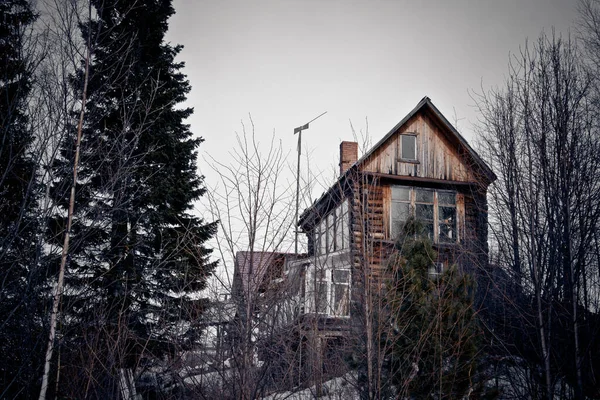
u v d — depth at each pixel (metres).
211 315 5.82
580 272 8.41
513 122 9.39
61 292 6.80
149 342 8.47
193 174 15.02
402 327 7.02
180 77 15.80
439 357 6.91
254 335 5.62
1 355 7.02
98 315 7.95
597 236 8.98
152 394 7.10
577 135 8.90
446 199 17.97
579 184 8.67
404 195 17.88
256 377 5.54
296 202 6.46
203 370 5.75
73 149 7.74
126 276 9.97
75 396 7.10
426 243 8.18
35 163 7.04
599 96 9.80
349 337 7.04
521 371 8.15
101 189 7.77
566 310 7.90
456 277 8.07
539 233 8.59
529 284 8.58
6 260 6.97
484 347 8.21
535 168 8.93
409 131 18.83
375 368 6.49
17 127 7.59
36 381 7.25
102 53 8.73
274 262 5.92
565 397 7.82
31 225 7.42
